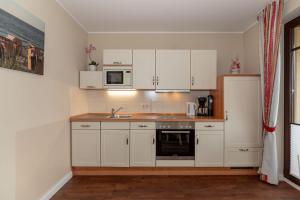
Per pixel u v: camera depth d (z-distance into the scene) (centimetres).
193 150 320
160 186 282
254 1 273
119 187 279
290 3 255
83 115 361
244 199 247
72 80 323
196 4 280
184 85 354
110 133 319
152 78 354
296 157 275
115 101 390
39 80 227
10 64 178
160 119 318
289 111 284
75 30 334
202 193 262
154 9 296
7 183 179
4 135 175
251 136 317
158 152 320
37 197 225
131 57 354
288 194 258
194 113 366
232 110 318
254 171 322
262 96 294
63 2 273
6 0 172
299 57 272
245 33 383
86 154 319
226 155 318
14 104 187
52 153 259
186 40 392
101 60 392
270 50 272
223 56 393
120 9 296
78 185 286
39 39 222
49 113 251
